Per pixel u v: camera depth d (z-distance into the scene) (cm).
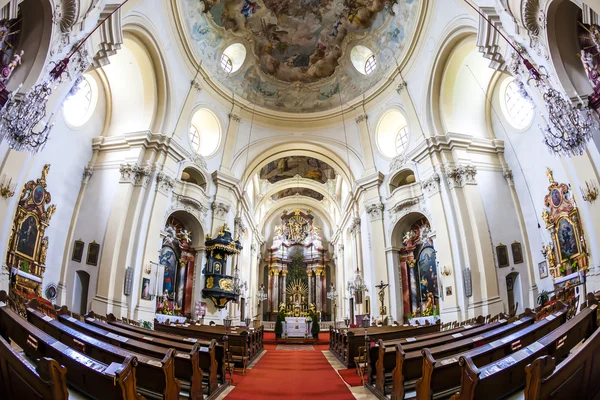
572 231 1037
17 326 404
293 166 2598
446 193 1336
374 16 1614
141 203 1277
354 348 816
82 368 339
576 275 1002
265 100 1911
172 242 1503
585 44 779
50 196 1125
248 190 2419
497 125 1411
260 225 2989
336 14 1694
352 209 2009
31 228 1036
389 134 1792
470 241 1242
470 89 1414
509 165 1349
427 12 1362
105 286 1145
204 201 1603
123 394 308
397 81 1636
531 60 847
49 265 1114
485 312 1149
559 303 568
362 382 623
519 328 593
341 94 1884
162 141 1362
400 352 453
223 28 1609
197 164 1591
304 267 3014
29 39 735
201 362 543
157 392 427
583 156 791
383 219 1678
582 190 809
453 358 389
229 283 1586
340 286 2597
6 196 757
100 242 1213
